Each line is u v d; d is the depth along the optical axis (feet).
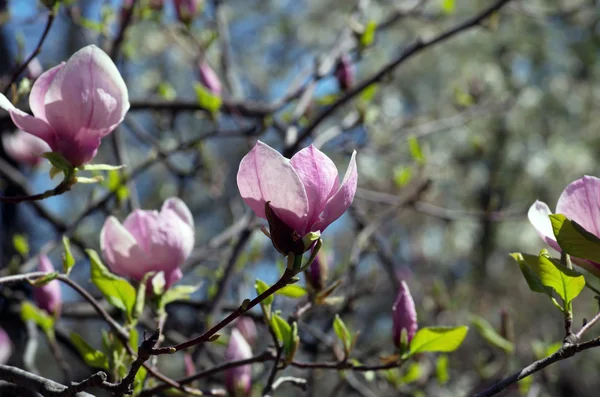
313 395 7.33
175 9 7.48
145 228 5.29
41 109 4.77
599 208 4.70
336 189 4.59
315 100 8.02
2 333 7.36
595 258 4.64
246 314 6.84
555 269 4.81
